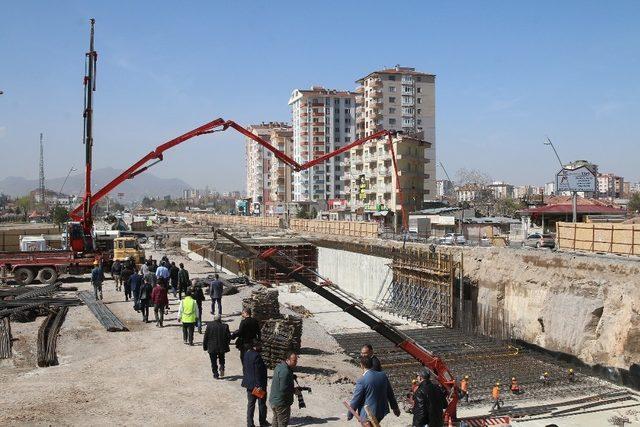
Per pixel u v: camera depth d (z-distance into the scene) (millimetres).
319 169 154750
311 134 154625
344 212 116500
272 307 20422
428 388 10781
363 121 142750
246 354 12203
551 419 18859
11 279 35688
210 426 12766
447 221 72375
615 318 25562
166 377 16188
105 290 32094
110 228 79000
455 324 35031
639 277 25469
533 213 58688
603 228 31344
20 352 18609
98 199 39406
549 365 25844
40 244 46125
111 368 17016
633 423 18656
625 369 23953
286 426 10875
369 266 48875
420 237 57750
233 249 57625
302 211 134625
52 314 24188
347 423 13484
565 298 28516
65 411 13211
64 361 17953
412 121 138500
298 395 12523
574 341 27203
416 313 37844
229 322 24469
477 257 36344
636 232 29406
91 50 38000
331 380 17656
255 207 184625
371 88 137125
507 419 17359
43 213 156000
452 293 34844
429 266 37594
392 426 15359
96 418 12891
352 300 13539
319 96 154500
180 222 139375
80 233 37000
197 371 16859
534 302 30672
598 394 21469
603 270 27516
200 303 22078
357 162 109062
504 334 32094
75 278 37062
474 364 25719
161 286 22781
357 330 32312
